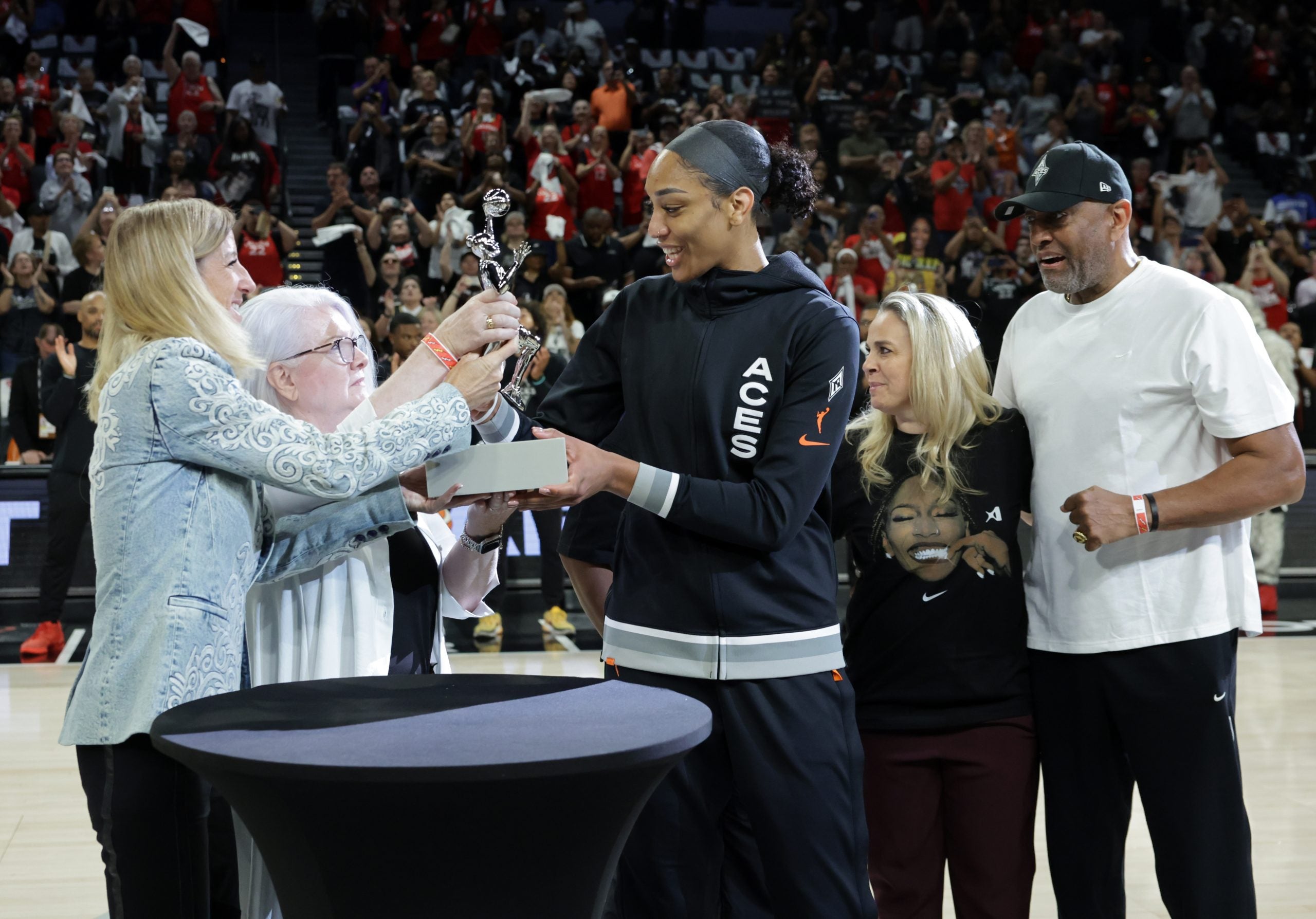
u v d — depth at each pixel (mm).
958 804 2002
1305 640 5793
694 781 1800
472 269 7977
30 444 6414
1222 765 1956
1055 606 2023
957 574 1980
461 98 10523
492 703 1452
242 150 9344
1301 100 12062
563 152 9570
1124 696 1972
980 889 1990
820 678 1794
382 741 1263
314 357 1827
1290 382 7277
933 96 11516
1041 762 2064
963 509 1994
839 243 8984
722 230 1762
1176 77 12117
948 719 1983
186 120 9453
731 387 1770
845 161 10094
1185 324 1947
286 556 1723
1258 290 9031
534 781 1185
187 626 1518
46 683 4906
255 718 1374
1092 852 2025
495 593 5621
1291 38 12297
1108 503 1872
